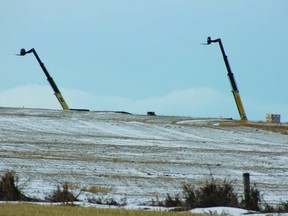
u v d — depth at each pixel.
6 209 32.59
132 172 69.12
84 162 75.88
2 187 44.31
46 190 49.34
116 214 33.16
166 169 73.38
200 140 121.75
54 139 108.00
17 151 85.06
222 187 43.56
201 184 59.75
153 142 111.56
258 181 66.12
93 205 40.16
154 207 40.41
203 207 41.81
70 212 32.81
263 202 45.44
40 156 79.94
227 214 36.72
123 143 106.81
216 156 92.25
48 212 32.16
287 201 43.72
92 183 57.50
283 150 108.31
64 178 59.66
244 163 85.12
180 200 43.84
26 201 42.47
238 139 127.62
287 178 70.62
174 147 103.31
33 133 118.06
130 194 49.94
